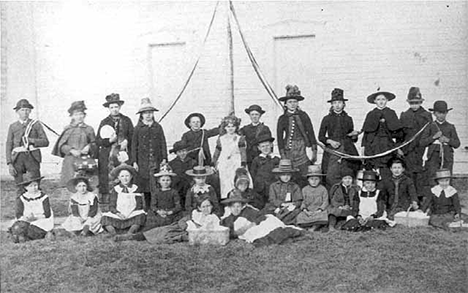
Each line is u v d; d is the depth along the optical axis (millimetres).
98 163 6465
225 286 4898
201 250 5496
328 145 6168
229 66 6406
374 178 5938
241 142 6270
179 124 6480
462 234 5637
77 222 6117
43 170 6762
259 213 5867
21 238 5992
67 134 6527
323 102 6297
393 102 6172
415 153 6074
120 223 5906
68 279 5145
